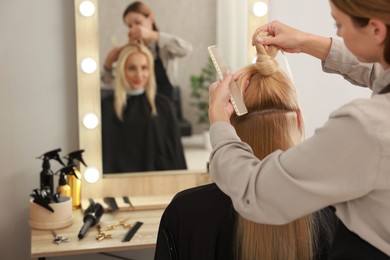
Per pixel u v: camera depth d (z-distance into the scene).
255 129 1.12
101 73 1.91
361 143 0.82
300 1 2.10
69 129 1.98
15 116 1.93
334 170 0.85
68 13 1.91
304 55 2.12
